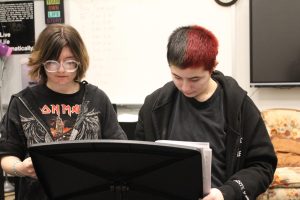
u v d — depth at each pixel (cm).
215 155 132
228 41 346
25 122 150
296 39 332
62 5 367
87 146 102
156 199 108
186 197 105
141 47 360
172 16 352
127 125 307
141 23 357
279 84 338
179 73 121
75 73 152
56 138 151
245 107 134
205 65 120
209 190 108
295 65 334
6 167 143
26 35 380
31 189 146
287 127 324
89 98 159
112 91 369
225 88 136
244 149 133
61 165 108
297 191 281
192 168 99
